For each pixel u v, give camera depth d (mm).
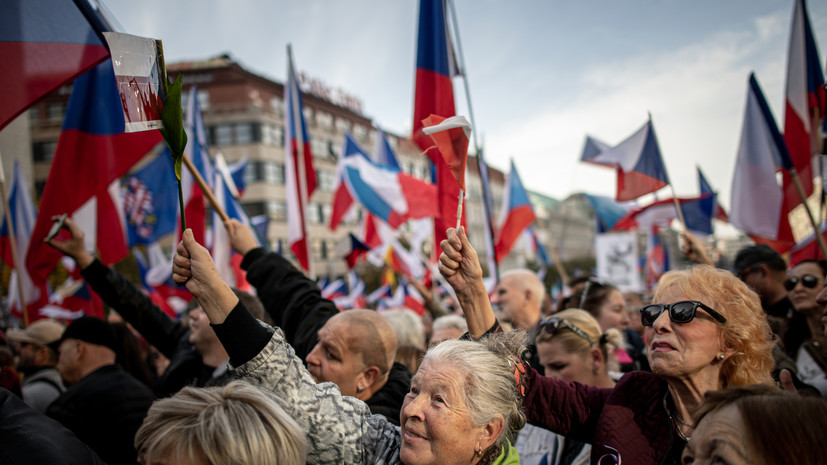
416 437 1475
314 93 43250
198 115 5371
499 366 1563
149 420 1512
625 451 1626
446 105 3605
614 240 9125
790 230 4219
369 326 2227
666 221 8000
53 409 2717
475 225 37844
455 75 3740
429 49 3664
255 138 36500
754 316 1620
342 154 7523
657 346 1630
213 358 2902
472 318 1825
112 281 3049
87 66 2172
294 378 1652
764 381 1601
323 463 1657
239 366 1606
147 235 5449
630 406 1710
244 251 2842
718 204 9305
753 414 1132
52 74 2117
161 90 1575
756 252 3406
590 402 1828
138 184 5508
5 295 9578
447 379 1493
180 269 1573
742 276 3410
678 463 1576
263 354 1603
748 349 1586
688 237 3100
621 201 4281
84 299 5418
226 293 1575
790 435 1084
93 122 3381
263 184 36219
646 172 4164
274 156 37250
